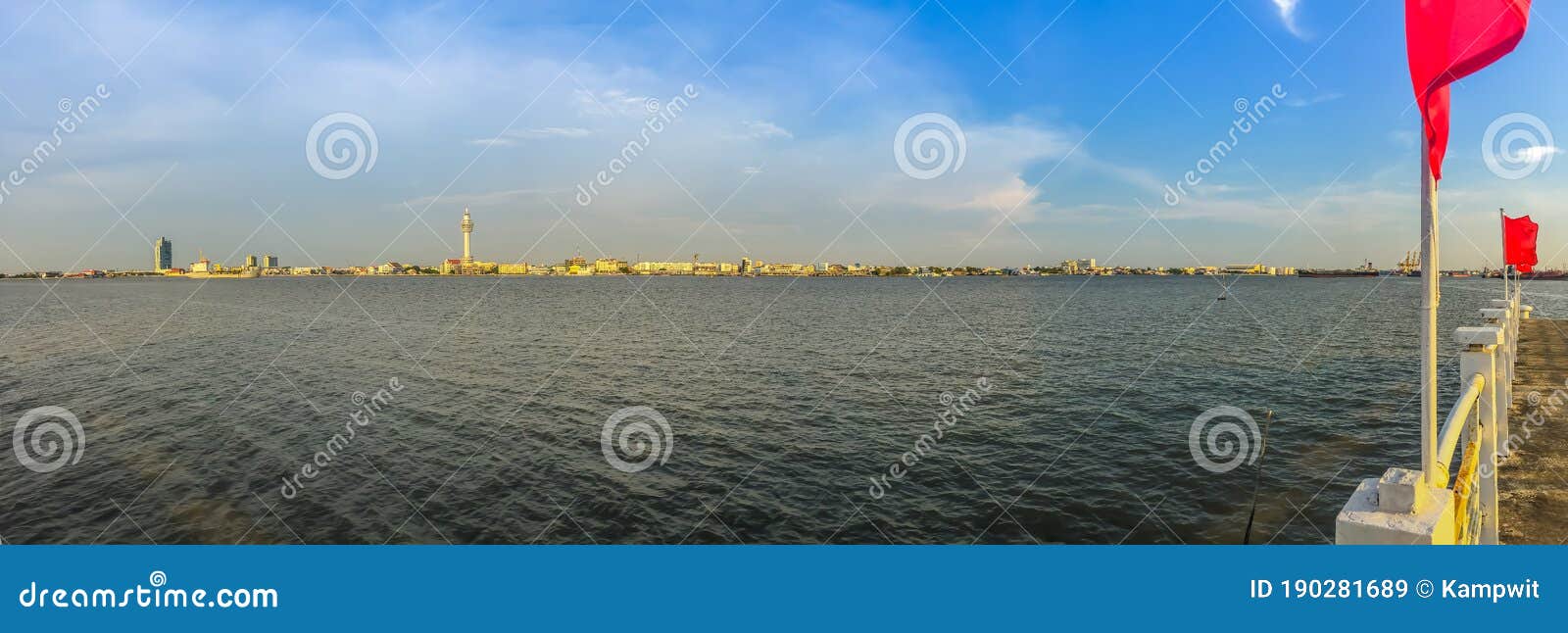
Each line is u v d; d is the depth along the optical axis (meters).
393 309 76.62
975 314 65.31
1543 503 5.86
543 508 12.91
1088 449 15.96
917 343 38.88
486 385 25.95
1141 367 28.59
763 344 38.88
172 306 84.75
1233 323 52.00
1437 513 2.47
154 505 13.45
